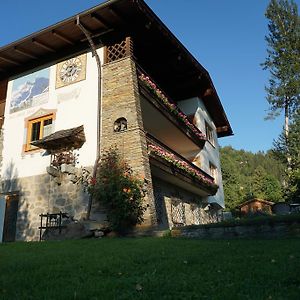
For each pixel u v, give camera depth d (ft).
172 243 25.50
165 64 57.31
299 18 95.96
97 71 45.47
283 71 93.30
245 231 28.60
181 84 66.39
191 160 67.92
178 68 59.52
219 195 74.69
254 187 145.07
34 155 47.24
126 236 35.12
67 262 19.51
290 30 96.22
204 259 18.97
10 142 49.93
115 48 46.21
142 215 36.88
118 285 14.53
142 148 39.73
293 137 87.92
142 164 38.78
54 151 45.29
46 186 44.62
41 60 51.06
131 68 43.39
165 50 52.34
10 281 15.79
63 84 47.78
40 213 44.09
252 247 22.07
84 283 15.08
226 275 15.60
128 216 35.81
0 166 49.60
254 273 15.60
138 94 43.37
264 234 27.91
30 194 45.78
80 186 41.68
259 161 245.24
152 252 21.59
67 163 42.65
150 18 43.06
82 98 45.55
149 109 49.75
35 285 15.11
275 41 96.99
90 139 43.06
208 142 72.90
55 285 14.94
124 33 46.32
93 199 39.65
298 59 92.73
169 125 56.13
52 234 37.78
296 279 14.43
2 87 54.60
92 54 46.73
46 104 48.34
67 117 45.91
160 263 18.35
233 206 129.18
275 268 16.26
